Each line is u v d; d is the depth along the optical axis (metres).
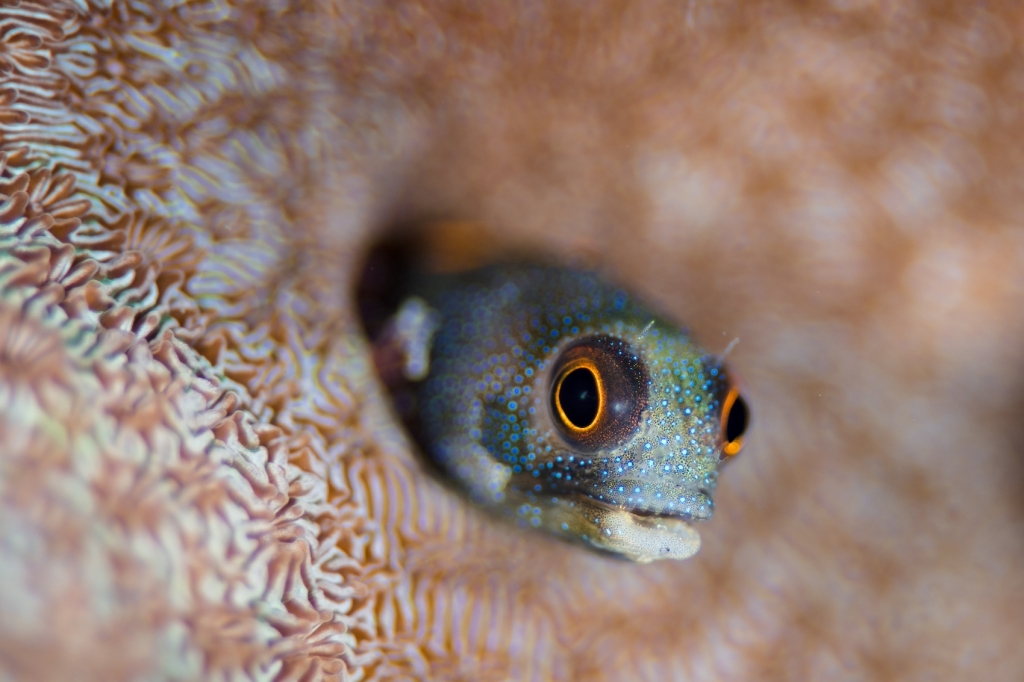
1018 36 0.06
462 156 0.06
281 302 0.05
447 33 0.06
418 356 0.06
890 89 0.06
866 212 0.06
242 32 0.05
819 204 0.06
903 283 0.06
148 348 0.05
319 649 0.05
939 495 0.06
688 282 0.07
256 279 0.05
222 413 0.05
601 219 0.07
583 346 0.05
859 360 0.06
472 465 0.05
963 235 0.06
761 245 0.06
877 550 0.06
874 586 0.06
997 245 0.06
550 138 0.06
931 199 0.06
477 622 0.05
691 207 0.07
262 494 0.05
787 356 0.06
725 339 0.06
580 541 0.05
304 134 0.06
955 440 0.06
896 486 0.06
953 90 0.06
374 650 0.05
